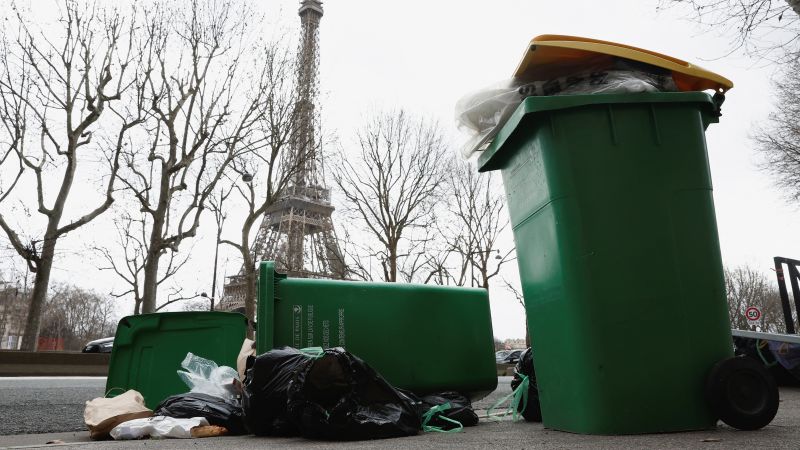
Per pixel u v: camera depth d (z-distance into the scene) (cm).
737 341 738
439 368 430
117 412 401
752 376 241
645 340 248
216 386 420
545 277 279
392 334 424
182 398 396
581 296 253
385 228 3256
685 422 244
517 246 312
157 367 523
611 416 243
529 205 291
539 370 296
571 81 284
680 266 255
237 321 539
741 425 237
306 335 405
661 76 278
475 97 309
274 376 327
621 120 266
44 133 2281
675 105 270
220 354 525
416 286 446
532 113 268
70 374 1656
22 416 587
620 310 250
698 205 263
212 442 292
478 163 339
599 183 259
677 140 267
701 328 252
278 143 2397
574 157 262
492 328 467
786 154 2398
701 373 248
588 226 256
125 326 529
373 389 304
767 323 6006
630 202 258
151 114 2286
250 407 328
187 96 2300
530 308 300
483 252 3644
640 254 254
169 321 534
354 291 427
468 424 377
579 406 255
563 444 219
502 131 301
